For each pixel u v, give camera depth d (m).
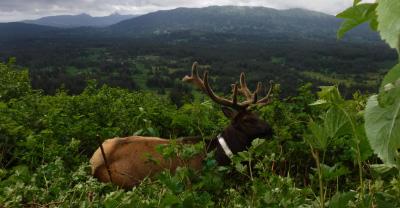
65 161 6.47
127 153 6.76
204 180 3.68
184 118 4.23
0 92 12.47
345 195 1.75
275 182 3.14
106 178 6.67
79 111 10.20
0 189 3.97
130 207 3.03
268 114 8.54
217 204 3.96
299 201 2.72
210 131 8.52
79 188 3.89
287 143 6.60
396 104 0.81
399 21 0.69
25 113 8.83
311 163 6.46
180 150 3.98
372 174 1.95
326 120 1.53
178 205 2.85
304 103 8.57
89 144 8.09
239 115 7.46
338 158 6.10
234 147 7.25
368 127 0.83
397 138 0.79
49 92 91.44
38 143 6.89
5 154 6.74
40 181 4.70
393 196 1.75
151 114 8.95
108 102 10.93
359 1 1.06
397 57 0.77
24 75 13.64
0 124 6.84
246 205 3.48
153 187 4.08
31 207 3.77
